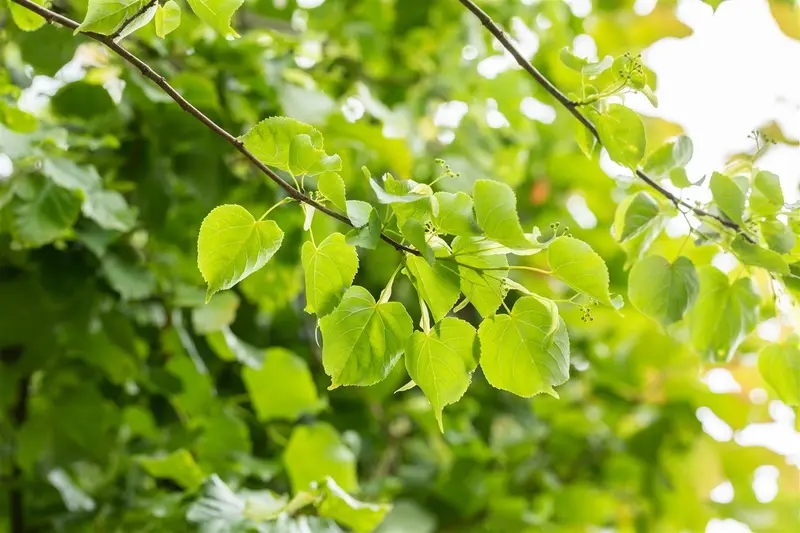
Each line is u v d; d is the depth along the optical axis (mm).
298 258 2410
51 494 2346
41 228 2152
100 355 2328
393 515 2709
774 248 1908
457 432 2957
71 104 2271
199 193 2285
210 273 1795
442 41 3029
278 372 2469
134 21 1796
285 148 1793
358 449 2623
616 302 1808
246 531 2092
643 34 2906
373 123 2785
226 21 1807
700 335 1977
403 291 2828
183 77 2246
